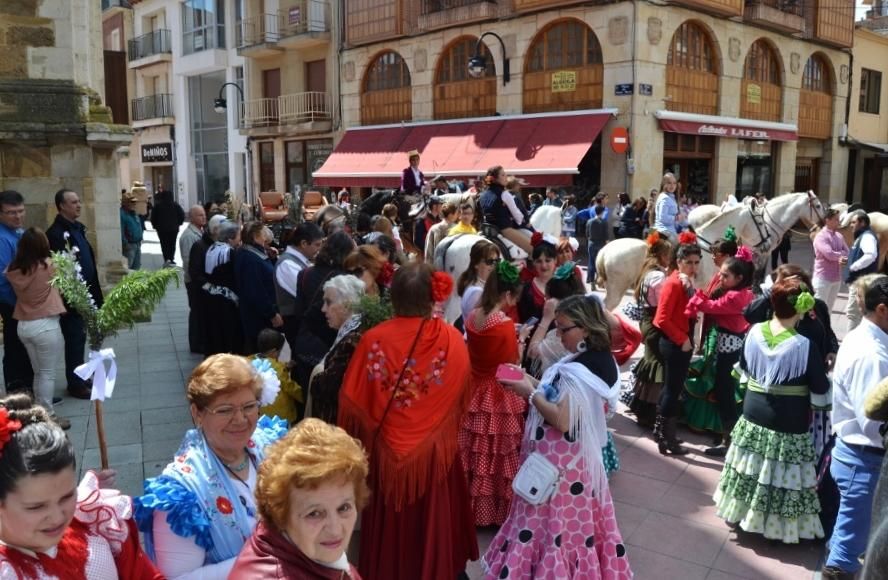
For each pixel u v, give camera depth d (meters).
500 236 7.88
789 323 4.18
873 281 3.60
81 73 10.38
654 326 6.00
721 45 18.97
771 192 22.05
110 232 10.41
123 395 6.80
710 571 4.04
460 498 3.54
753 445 4.27
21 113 9.22
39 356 5.65
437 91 20.73
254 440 2.47
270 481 1.79
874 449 3.55
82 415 6.19
